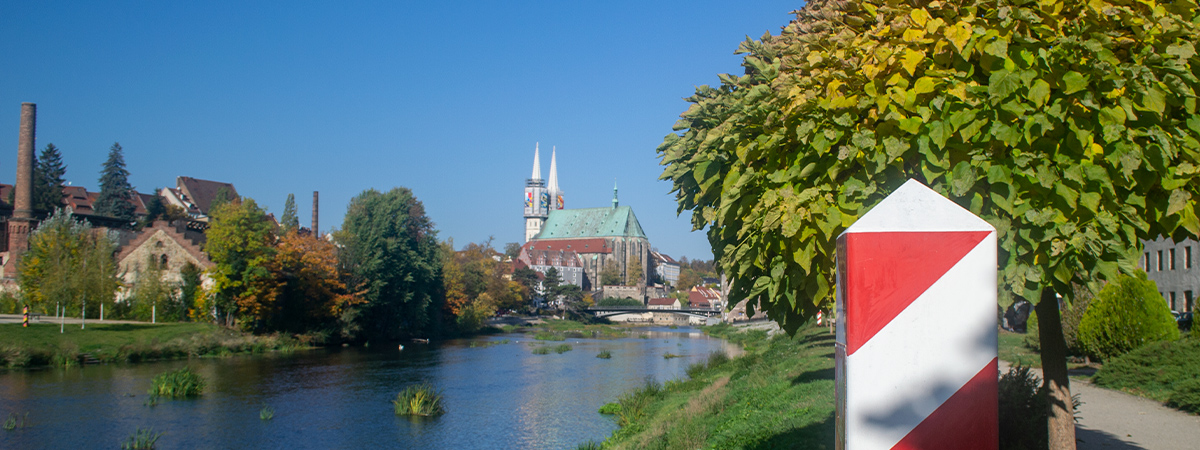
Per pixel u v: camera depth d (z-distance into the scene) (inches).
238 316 2539.4
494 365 2023.9
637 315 7052.2
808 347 1294.3
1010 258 221.5
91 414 1167.0
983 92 231.9
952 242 105.9
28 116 3432.6
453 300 3961.6
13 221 3373.5
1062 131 226.8
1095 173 215.8
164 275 2701.8
